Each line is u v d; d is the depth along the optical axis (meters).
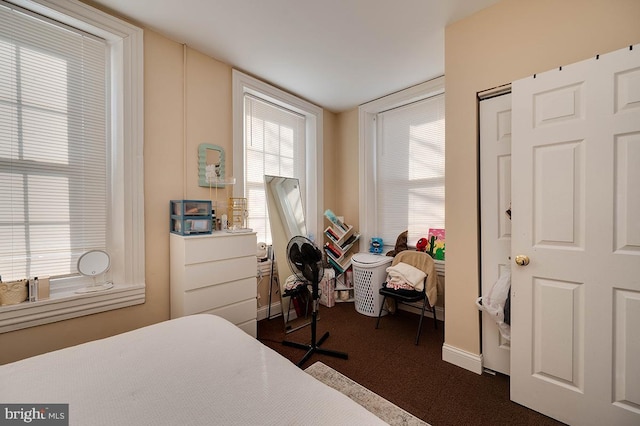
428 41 2.13
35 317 1.50
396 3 1.73
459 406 1.51
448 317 1.97
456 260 1.92
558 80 1.37
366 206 3.38
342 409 0.73
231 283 2.15
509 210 1.70
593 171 1.28
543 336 1.44
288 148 3.24
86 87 1.78
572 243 1.34
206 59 2.31
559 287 1.38
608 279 1.25
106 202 1.87
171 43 2.10
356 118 3.52
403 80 2.77
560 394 1.38
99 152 1.84
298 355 2.05
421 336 2.39
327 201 3.61
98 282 1.83
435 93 2.84
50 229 1.66
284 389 0.81
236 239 2.17
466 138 1.86
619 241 1.23
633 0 1.30
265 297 2.83
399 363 1.95
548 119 1.40
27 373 0.88
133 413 0.72
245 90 2.66
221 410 0.73
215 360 0.97
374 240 3.29
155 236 2.02
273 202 2.85
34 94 1.59
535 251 1.45
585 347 1.31
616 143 1.23
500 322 1.67
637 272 1.19
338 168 3.74
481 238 1.84
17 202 1.55
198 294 1.96
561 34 1.49
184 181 2.17
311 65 2.49
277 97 2.88
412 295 2.33
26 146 1.57
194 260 1.92
